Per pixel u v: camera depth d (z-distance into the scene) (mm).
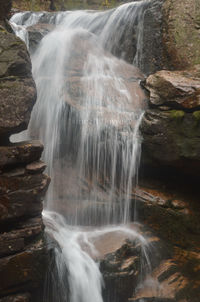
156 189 5777
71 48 7340
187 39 6727
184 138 5129
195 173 5422
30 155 3625
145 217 5684
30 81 3732
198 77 5855
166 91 5516
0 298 3508
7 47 3658
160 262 5250
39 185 3658
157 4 7270
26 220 3682
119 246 4629
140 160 5691
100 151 5758
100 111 5891
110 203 5754
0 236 3471
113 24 8453
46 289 3850
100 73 6934
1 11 4398
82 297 4156
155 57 7234
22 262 3549
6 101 3484
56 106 5977
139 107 6090
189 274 5188
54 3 14852
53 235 4473
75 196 5797
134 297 4637
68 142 5953
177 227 5414
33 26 8078
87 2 15461
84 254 4391
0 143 3613
